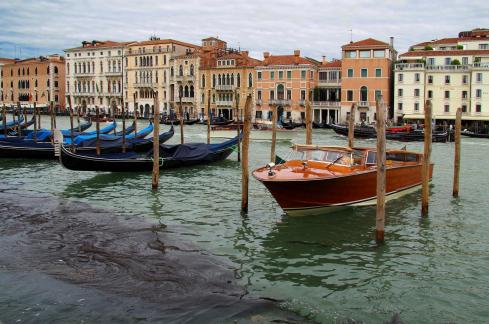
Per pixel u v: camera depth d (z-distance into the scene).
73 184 19.91
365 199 15.30
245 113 14.59
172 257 10.98
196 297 8.96
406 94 58.28
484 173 23.55
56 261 10.62
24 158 27.14
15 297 8.91
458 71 56.22
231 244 12.16
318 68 65.62
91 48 85.44
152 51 78.12
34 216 14.48
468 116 54.62
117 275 9.89
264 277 10.12
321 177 13.83
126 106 82.31
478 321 8.38
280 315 8.39
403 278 10.16
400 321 8.29
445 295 9.37
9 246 11.59
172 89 77.06
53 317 8.23
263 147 36.88
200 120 65.94
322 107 63.44
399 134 44.59
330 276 10.24
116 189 18.91
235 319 8.20
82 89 88.19
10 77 100.00
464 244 12.31
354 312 8.60
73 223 13.73
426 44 66.62
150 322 8.09
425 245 12.22
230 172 23.30
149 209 15.64
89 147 26.02
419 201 16.89
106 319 8.18
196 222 14.09
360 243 12.37
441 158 30.55
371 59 59.75
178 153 24.55
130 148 27.62
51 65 91.75
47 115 83.81
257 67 67.00
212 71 71.44
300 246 12.10
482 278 10.17
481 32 63.38
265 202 16.53
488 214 15.18
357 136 46.72
